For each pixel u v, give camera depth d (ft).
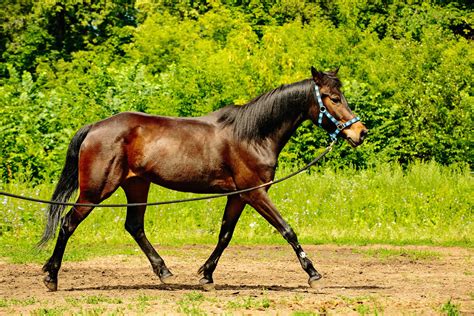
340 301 29.58
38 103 78.74
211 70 82.74
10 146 69.67
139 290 34.17
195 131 34.24
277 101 34.24
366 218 61.52
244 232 57.93
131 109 80.12
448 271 42.50
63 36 123.44
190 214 60.08
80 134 34.81
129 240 54.85
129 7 125.59
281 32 92.63
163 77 87.15
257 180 34.01
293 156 75.97
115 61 109.19
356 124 34.19
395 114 81.41
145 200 35.78
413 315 27.25
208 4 122.31
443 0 121.70
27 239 54.44
